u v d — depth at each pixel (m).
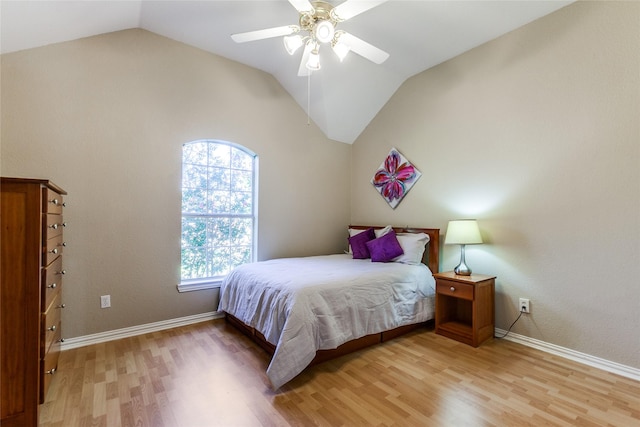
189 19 2.75
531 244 2.70
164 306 3.06
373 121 4.30
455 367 2.29
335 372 2.22
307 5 1.99
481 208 3.06
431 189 3.55
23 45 2.33
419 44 3.07
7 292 1.51
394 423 1.66
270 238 3.81
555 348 2.54
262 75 3.75
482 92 3.05
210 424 1.65
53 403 1.80
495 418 1.70
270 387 2.01
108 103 2.75
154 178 2.99
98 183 2.71
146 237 2.95
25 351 1.54
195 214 3.34
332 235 4.43
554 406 1.81
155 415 1.71
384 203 4.14
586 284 2.38
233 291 3.04
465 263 3.04
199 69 3.26
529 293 2.71
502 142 2.90
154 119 2.99
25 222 1.55
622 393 1.95
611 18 2.25
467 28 2.80
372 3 1.89
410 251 3.33
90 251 2.67
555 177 2.55
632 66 2.16
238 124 3.54
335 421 1.67
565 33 2.48
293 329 2.10
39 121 2.45
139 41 2.91
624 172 2.20
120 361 2.35
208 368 2.26
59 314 2.23
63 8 2.09
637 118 2.15
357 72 3.55
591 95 2.35
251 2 2.49
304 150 4.13
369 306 2.61
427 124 3.59
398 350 2.61
